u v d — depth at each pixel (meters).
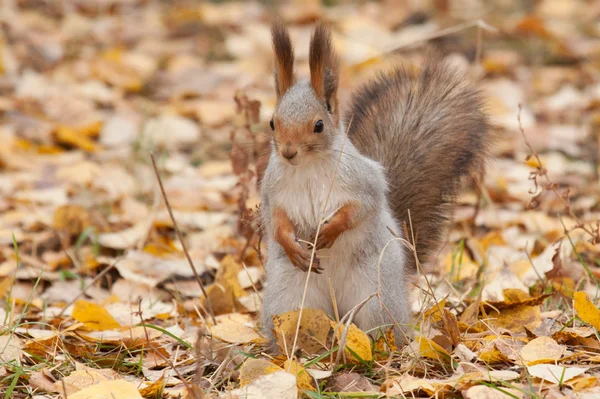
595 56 19.06
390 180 9.32
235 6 22.83
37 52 19.75
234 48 19.97
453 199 9.70
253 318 9.25
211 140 15.91
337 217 7.68
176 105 17.38
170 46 20.61
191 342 8.32
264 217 8.23
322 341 7.57
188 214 12.88
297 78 8.20
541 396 6.52
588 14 21.72
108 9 23.16
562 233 11.30
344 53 18.70
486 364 7.25
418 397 6.80
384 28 20.28
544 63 19.17
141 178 14.16
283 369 7.08
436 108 9.83
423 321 7.96
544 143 14.94
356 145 9.55
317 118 7.54
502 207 12.90
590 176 13.74
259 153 10.73
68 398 6.76
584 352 7.40
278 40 7.82
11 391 6.97
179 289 10.38
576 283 9.78
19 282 10.80
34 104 17.00
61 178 14.04
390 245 8.05
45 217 12.55
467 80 10.17
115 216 12.69
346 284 8.02
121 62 18.75
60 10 22.98
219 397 6.71
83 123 16.34
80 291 10.35
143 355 8.09
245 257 10.98
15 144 15.12
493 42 19.88
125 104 17.47
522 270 10.11
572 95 16.83
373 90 10.13
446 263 10.55
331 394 6.80
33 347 7.98
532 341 7.47
